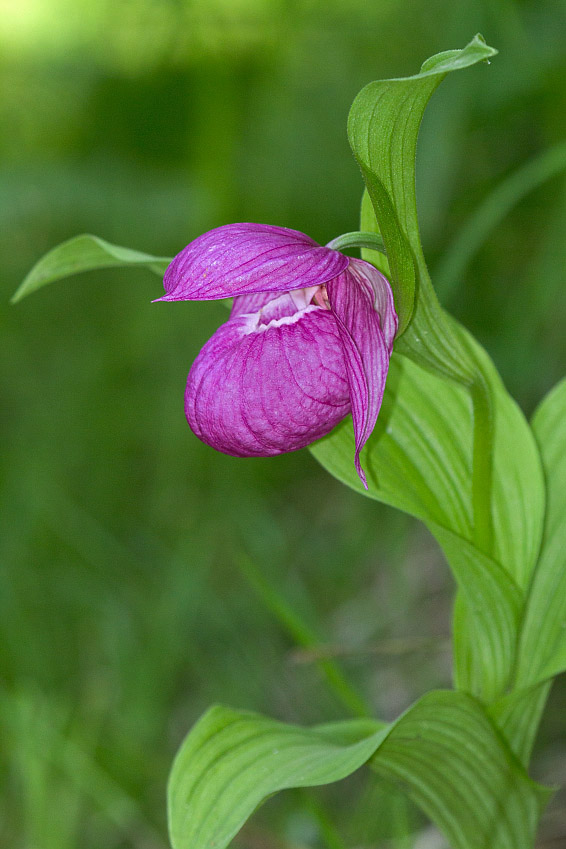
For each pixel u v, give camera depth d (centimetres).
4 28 195
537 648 81
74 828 91
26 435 152
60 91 188
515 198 95
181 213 150
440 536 78
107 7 176
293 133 167
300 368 76
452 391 81
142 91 169
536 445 80
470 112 130
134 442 156
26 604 120
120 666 107
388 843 89
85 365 161
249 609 118
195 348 150
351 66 171
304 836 93
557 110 124
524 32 122
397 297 75
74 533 128
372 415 76
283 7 169
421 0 163
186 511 138
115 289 176
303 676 106
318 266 75
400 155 74
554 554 81
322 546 137
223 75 159
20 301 177
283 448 76
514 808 81
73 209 146
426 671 106
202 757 79
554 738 95
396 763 80
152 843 94
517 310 122
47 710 93
